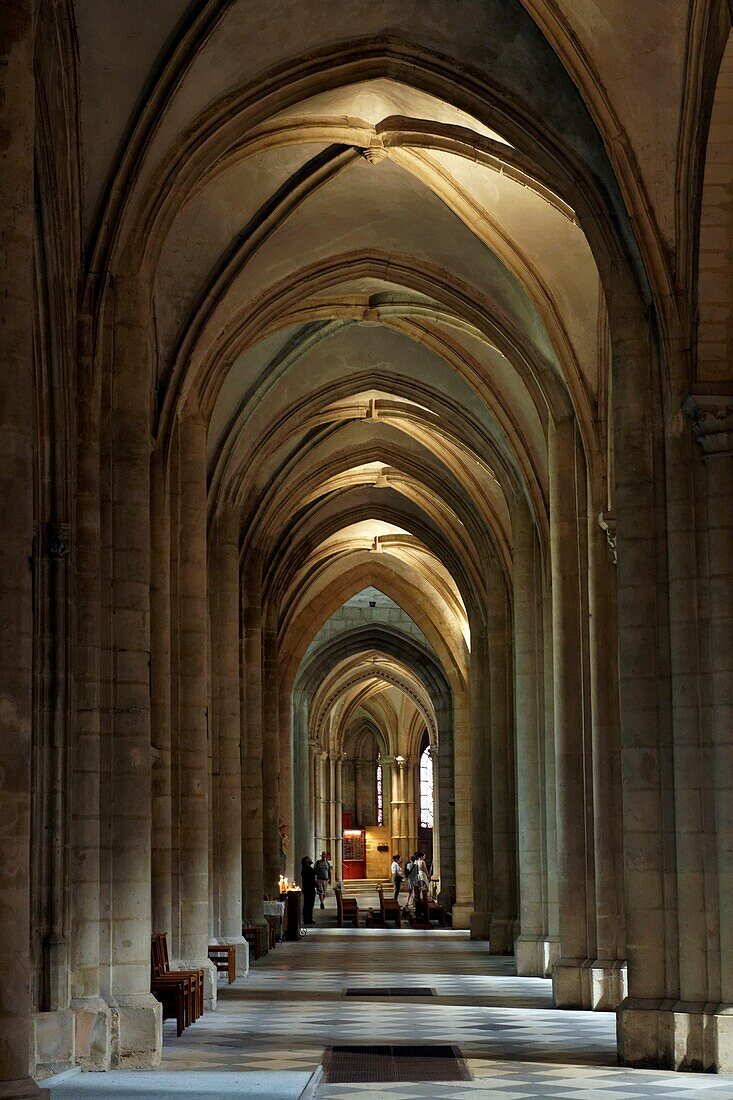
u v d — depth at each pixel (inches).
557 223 860.0
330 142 826.8
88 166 651.5
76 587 630.5
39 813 593.0
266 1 666.8
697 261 636.7
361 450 1455.5
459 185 868.0
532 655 1122.7
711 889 609.6
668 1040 597.0
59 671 604.4
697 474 636.1
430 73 738.8
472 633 1531.7
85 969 606.9
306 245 971.9
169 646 836.0
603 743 849.5
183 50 646.5
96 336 651.5
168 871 820.0
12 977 393.1
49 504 613.0
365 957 1289.4
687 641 627.8
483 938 1514.5
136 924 629.6
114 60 633.0
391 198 939.3
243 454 1197.7
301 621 1914.4
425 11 709.3
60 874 592.1
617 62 635.5
